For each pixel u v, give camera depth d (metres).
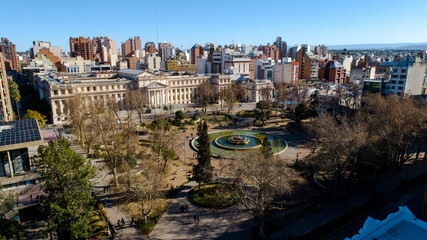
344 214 61.25
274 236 54.78
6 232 48.00
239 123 147.00
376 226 35.16
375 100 113.12
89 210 55.00
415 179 76.75
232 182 74.69
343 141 65.88
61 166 50.97
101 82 176.75
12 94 152.38
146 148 107.31
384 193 70.50
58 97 152.00
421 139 84.19
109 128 104.81
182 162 96.81
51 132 123.19
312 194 71.56
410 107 89.94
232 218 62.53
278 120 153.62
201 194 72.94
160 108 189.25
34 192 69.00
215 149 109.25
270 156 71.44
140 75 187.38
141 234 57.69
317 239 53.12
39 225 61.16
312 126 100.62
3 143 68.62
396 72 147.62
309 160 94.12
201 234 57.38
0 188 56.28
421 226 35.47
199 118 153.12
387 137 80.19
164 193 73.31
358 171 82.31
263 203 54.44
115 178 77.50
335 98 148.62
